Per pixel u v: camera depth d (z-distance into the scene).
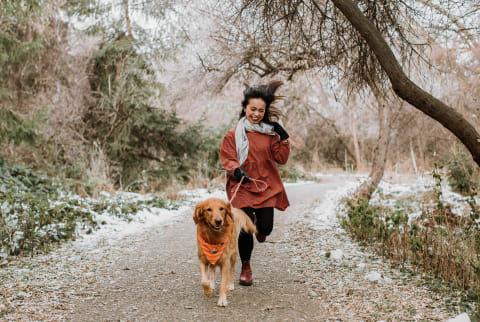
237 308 3.16
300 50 6.75
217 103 16.31
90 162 10.35
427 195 7.53
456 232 4.59
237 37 6.84
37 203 5.80
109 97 12.52
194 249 5.22
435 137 9.77
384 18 4.41
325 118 24.30
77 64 13.14
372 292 3.41
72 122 12.08
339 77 5.22
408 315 2.88
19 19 9.45
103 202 7.57
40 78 12.09
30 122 8.70
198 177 13.04
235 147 3.71
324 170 26.02
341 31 4.64
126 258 4.76
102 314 3.04
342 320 2.87
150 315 3.03
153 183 12.52
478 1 4.57
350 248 5.03
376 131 22.19
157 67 12.13
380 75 4.69
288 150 3.72
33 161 10.54
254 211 3.72
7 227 4.70
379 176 8.31
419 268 3.94
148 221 7.35
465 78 6.89
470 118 7.07
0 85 9.52
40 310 3.06
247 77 8.47
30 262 4.40
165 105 12.89
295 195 11.46
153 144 13.77
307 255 4.79
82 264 4.43
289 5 4.44
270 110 3.89
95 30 12.72
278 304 3.23
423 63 5.26
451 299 3.15
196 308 3.17
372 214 5.60
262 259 4.70
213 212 3.09
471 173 7.53
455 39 5.97
